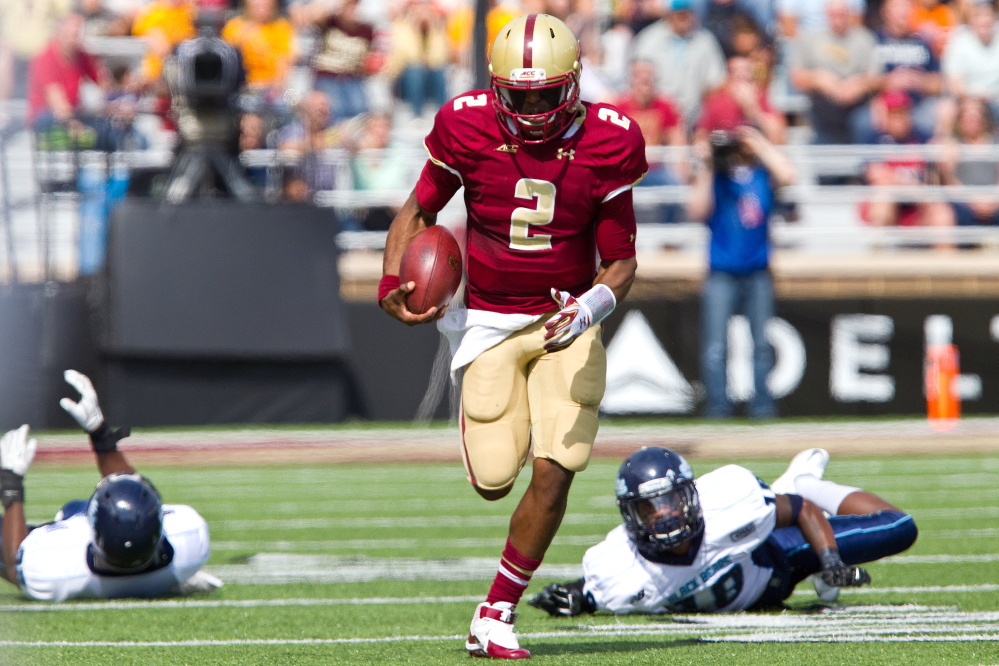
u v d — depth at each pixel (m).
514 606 13.25
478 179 13.19
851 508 16.39
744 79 40.66
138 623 15.29
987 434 36.56
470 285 13.73
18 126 38.00
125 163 39.53
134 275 35.75
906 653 12.98
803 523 15.66
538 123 12.70
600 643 13.82
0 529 16.88
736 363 40.75
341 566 20.34
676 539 14.80
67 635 14.47
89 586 16.80
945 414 40.56
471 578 19.14
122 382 35.66
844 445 35.56
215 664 12.73
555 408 13.26
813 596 17.55
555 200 13.07
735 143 36.53
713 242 37.16
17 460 16.94
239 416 36.59
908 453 36.03
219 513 26.89
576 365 13.27
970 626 14.69
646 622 15.30
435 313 13.28
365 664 12.70
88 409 17.53
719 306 37.22
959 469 33.47
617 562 15.63
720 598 15.71
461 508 27.58
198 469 34.34
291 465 34.78
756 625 14.95
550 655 13.12
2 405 35.19
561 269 13.37
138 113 39.69
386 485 31.42
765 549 15.94
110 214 36.06
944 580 18.42
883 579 18.55
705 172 37.03
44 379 35.84
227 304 36.25
